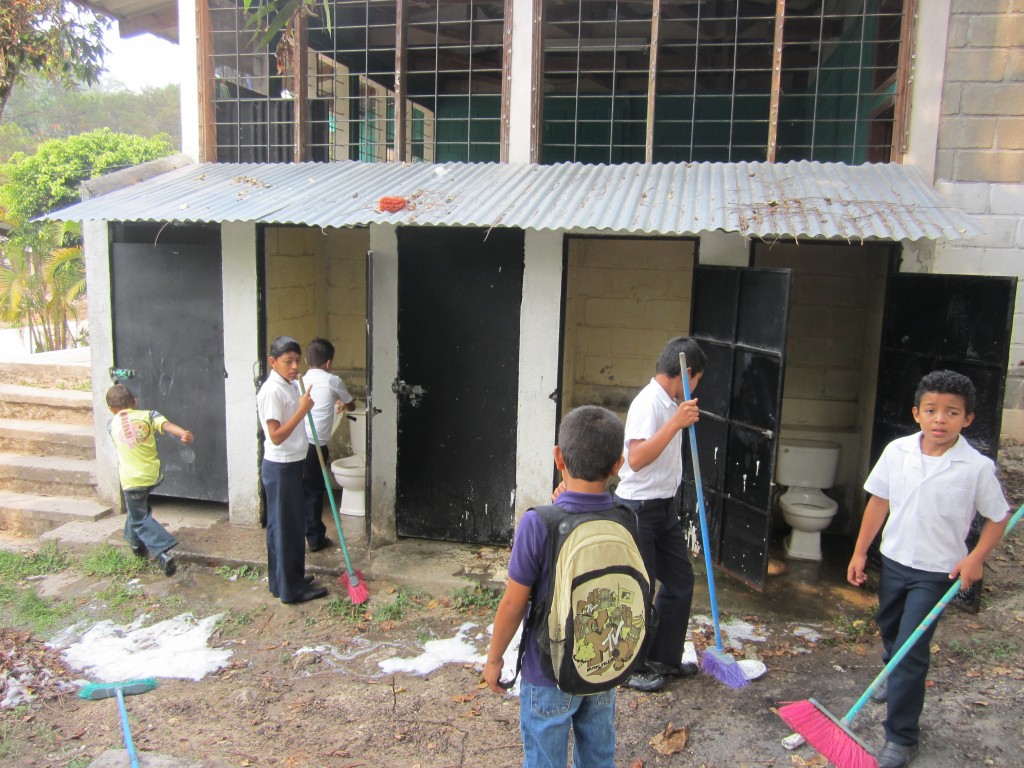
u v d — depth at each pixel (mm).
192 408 6113
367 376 5203
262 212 5027
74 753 3449
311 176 5867
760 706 3705
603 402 7203
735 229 4328
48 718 3734
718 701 3748
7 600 4973
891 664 3068
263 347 5926
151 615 4801
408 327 5566
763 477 4703
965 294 4469
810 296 6086
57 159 21141
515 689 3928
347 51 6727
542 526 2344
